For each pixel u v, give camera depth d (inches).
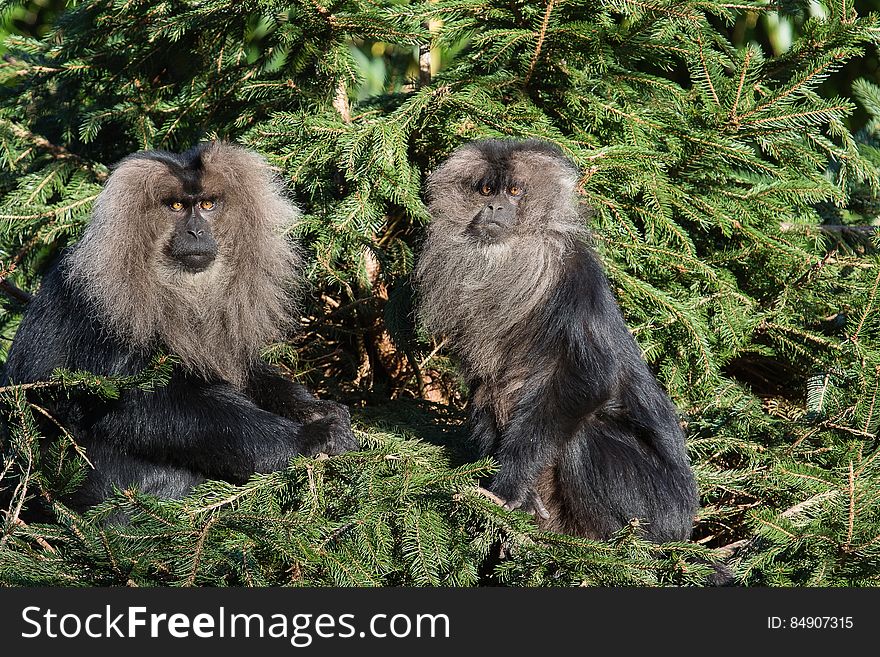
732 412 304.0
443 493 224.4
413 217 284.4
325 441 268.8
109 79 360.5
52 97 378.9
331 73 319.0
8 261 343.6
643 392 281.7
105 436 273.7
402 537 223.3
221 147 279.7
